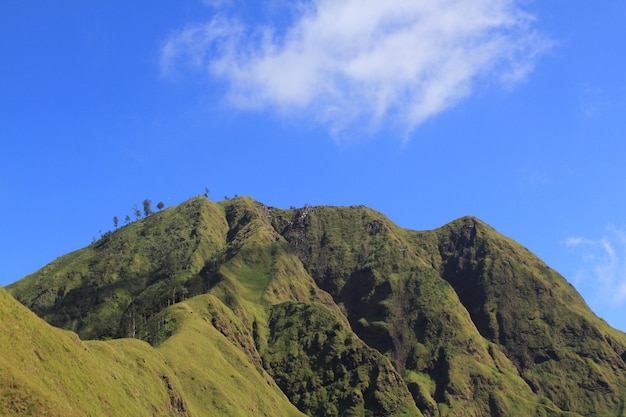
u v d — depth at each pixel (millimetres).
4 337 103938
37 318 119875
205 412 183250
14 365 100312
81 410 109938
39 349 111812
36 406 93875
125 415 127875
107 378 135750
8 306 111750
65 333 137875
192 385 188750
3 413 89312
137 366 160625
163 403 157250
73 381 115438
